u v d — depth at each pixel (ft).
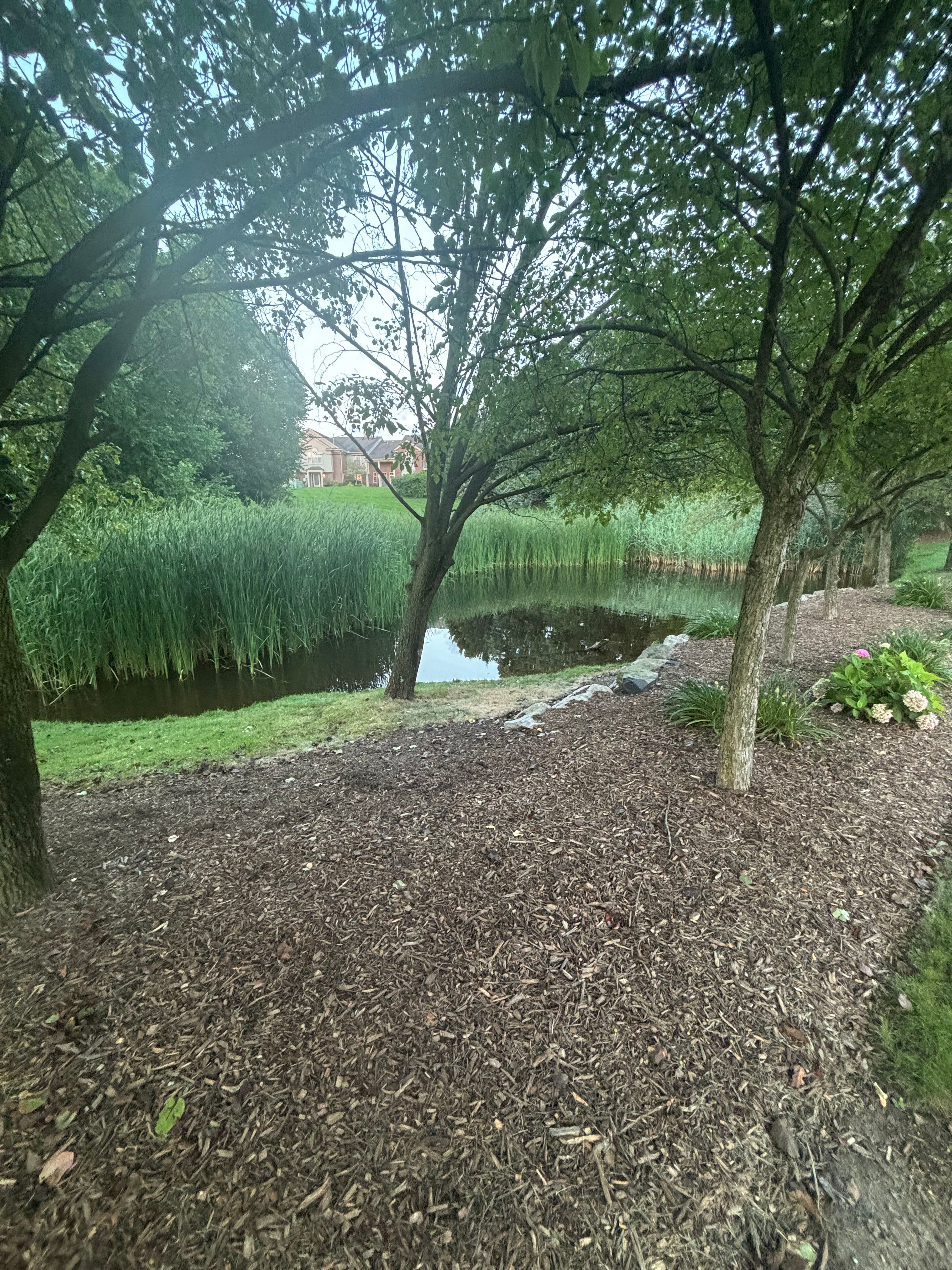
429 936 7.23
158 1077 5.64
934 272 8.83
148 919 7.57
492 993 6.52
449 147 5.41
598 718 14.25
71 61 4.45
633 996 6.52
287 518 33.73
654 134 6.02
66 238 8.41
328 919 7.48
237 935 7.25
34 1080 5.60
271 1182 4.85
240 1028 6.10
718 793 10.14
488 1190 4.85
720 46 5.15
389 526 42.91
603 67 5.39
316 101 4.98
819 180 6.83
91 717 22.09
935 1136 5.47
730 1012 6.41
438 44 4.95
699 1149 5.18
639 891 7.92
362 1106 5.43
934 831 9.79
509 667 28.66
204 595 27.53
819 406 7.48
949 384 8.42
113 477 30.27
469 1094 5.55
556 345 8.52
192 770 14.07
